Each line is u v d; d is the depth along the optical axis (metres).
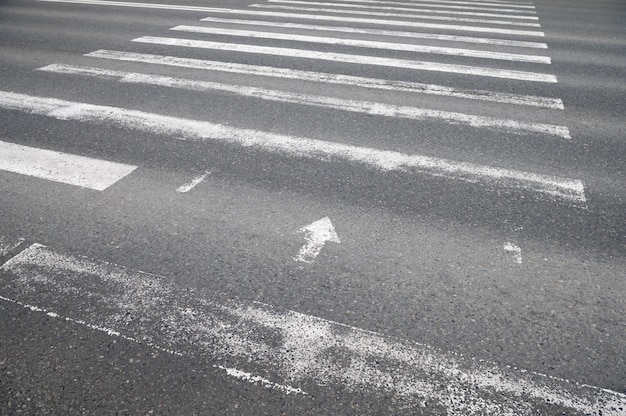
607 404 2.96
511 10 13.27
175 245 4.28
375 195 4.99
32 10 12.66
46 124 6.34
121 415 2.89
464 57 9.02
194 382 3.09
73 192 5.00
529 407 2.94
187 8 12.82
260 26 10.88
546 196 5.00
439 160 5.62
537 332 3.45
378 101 7.10
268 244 4.29
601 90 7.66
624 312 3.61
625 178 5.32
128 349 3.31
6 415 2.88
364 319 3.55
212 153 5.73
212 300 3.71
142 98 7.11
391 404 2.96
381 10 12.70
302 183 5.18
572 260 4.12
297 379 3.11
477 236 4.41
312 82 7.73
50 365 3.19
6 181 5.17
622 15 13.05
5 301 3.68
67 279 3.90
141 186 5.11
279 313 3.60
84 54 8.98
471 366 3.20
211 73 8.06
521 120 6.61
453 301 3.71
